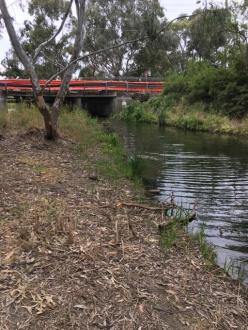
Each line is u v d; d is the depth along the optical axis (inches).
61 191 284.5
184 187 393.7
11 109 644.7
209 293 168.2
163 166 500.1
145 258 189.2
